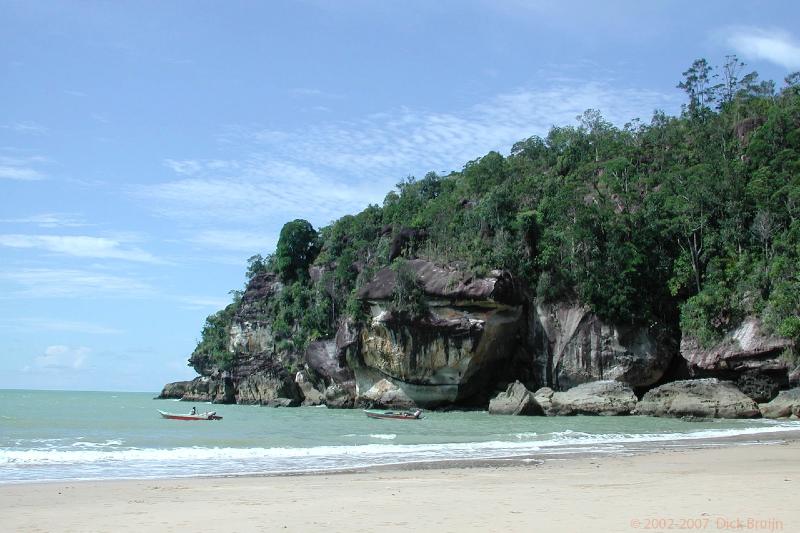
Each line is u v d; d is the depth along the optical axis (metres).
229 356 107.00
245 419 56.38
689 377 66.31
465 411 69.25
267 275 112.81
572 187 79.12
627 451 29.38
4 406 82.25
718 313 63.41
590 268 69.25
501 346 70.88
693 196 70.94
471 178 94.69
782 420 52.03
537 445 32.84
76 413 64.25
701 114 95.06
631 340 67.62
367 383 77.94
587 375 67.75
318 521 13.45
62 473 22.42
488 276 69.12
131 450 29.31
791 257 61.97
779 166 72.00
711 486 17.23
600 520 12.88
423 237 82.81
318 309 93.94
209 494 17.34
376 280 76.25
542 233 74.69
